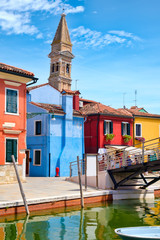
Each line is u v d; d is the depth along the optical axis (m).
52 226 12.58
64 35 70.00
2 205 13.27
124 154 21.11
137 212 16.17
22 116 22.55
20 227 12.20
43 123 29.23
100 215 15.02
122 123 35.00
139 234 9.95
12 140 21.70
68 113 30.25
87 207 16.88
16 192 16.97
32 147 29.81
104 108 35.44
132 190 21.05
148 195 21.77
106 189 20.67
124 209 16.86
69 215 14.66
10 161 21.42
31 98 31.05
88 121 33.84
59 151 29.39
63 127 29.94
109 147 32.75
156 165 19.70
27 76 22.48
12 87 22.00
